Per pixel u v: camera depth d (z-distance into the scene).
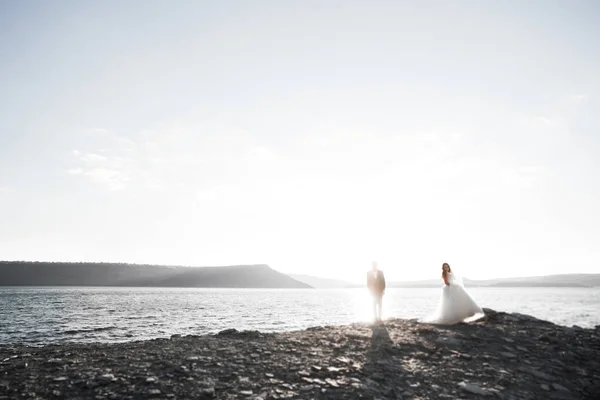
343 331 13.42
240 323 36.34
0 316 43.91
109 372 8.30
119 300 92.12
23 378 7.86
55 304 72.12
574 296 156.75
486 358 10.41
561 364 10.25
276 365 9.23
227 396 7.20
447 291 15.03
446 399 7.66
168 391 7.29
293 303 91.19
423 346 11.25
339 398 7.36
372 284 16.14
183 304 76.12
